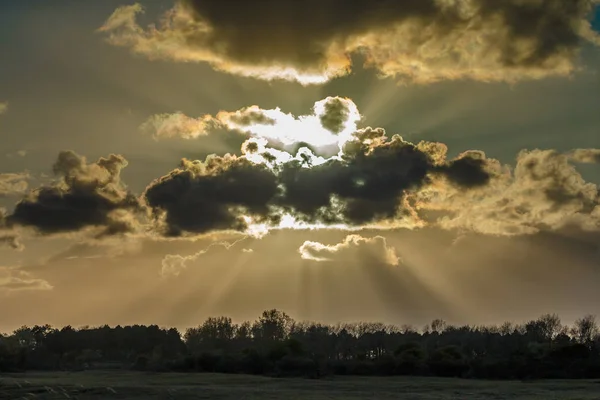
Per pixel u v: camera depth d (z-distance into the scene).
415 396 116.62
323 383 148.50
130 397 114.19
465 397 115.19
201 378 162.50
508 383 148.75
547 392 125.25
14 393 120.12
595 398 114.06
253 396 114.88
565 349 174.00
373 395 117.88
